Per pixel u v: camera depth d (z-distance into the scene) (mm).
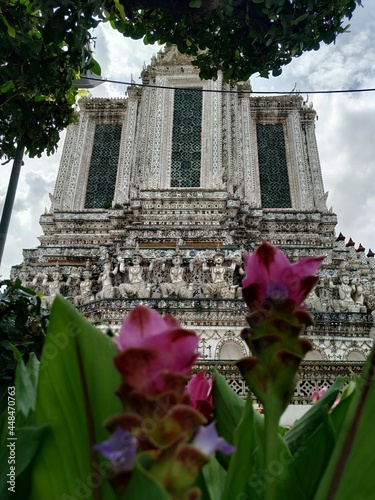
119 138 27922
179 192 21312
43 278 17562
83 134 27703
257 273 1317
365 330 13773
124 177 24969
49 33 4738
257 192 25672
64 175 25922
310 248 18891
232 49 6375
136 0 5375
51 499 1201
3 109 5934
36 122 6195
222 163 23547
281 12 5492
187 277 16141
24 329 3893
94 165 26875
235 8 5738
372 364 1298
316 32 5836
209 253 16594
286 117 28594
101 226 22469
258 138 28000
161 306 14258
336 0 5598
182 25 6098
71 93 6906
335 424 1636
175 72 26797
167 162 23766
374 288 19172
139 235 18984
